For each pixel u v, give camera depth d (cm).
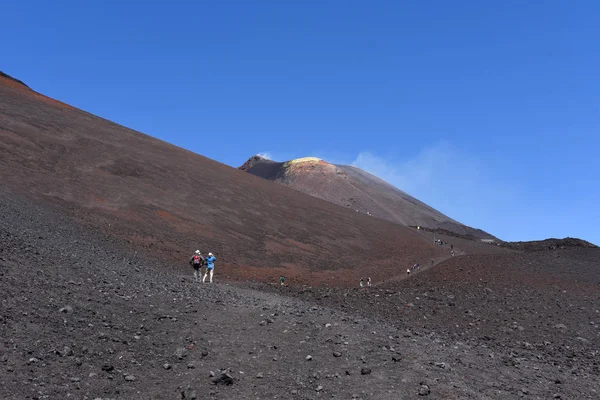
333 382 852
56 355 800
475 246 8838
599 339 1638
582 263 3688
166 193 5341
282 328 1166
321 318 1345
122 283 1451
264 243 4919
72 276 1333
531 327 1758
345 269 4962
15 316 890
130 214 4181
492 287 2630
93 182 4725
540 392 933
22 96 7200
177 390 768
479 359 1149
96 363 810
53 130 6003
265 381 834
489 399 838
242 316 1262
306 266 4619
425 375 917
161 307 1239
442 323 1739
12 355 754
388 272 5291
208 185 6406
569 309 2083
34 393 670
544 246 8912
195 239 4162
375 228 7844
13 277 1115
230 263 3803
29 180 4031
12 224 1984
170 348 943
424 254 6869
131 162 5978
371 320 1586
